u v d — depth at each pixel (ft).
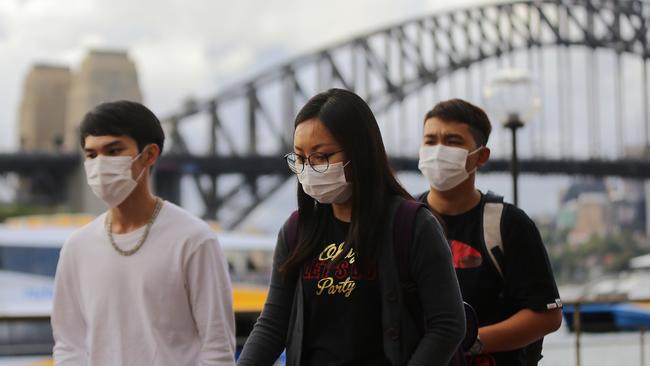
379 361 12.39
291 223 13.46
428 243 12.44
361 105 12.77
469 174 17.15
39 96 598.34
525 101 36.06
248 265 73.51
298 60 359.05
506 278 16.42
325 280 12.63
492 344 15.80
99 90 453.17
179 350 14.44
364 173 12.54
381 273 12.41
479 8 423.64
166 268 14.43
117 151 14.73
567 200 478.18
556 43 435.12
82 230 15.16
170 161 305.94
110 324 14.43
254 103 342.44
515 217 16.43
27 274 80.64
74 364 15.02
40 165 301.22
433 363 11.98
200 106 333.42
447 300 12.30
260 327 13.38
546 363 34.58
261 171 316.81
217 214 312.29
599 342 35.27
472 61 409.69
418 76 387.14
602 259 386.11
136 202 14.88
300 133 12.75
